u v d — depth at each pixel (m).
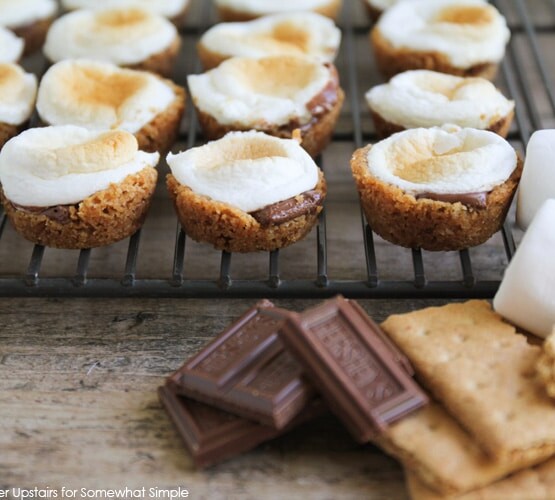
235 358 0.28
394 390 0.27
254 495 0.27
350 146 0.39
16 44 0.40
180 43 0.42
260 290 0.31
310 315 0.28
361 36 0.45
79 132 0.33
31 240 0.32
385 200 0.31
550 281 0.29
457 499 0.26
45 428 0.29
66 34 0.40
